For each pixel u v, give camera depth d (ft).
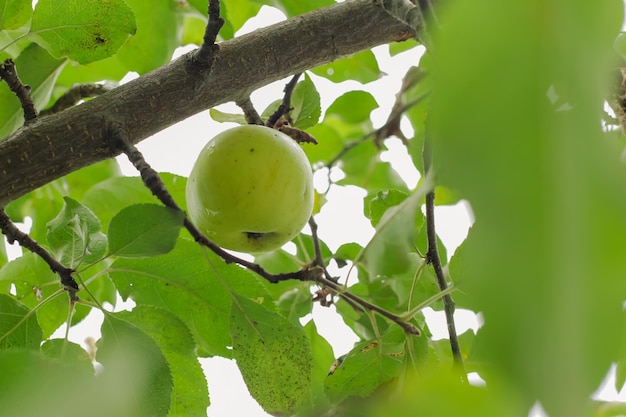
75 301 7.23
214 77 7.31
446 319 7.23
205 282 7.32
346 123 8.21
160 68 7.31
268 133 7.30
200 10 7.77
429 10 5.42
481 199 3.06
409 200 7.00
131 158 7.18
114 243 7.11
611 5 3.34
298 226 7.33
